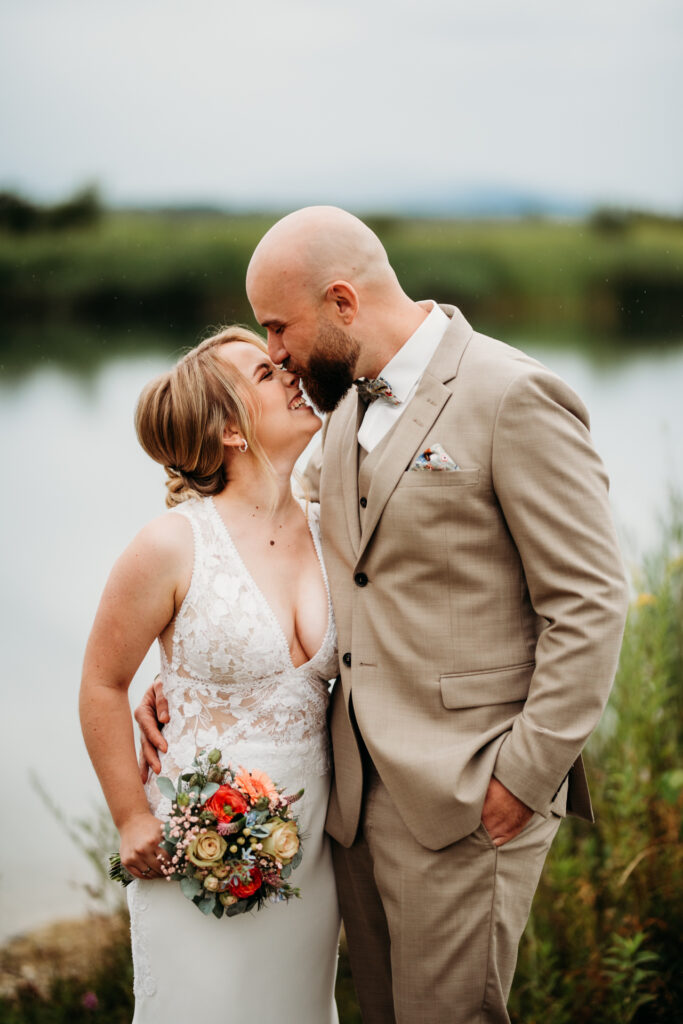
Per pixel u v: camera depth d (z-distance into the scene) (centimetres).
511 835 179
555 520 173
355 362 190
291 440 195
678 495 315
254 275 190
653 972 232
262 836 173
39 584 393
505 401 176
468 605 183
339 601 193
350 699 190
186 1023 184
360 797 192
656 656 264
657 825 259
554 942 242
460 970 183
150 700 202
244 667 183
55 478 433
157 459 197
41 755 335
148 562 182
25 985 254
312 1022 197
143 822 184
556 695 173
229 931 185
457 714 183
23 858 296
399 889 187
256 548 191
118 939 263
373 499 184
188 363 193
